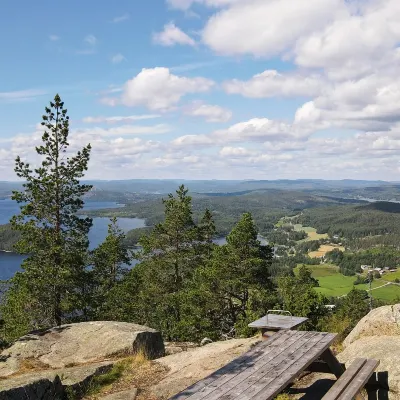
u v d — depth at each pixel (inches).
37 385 255.1
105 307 1213.7
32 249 807.7
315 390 254.8
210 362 310.7
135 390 273.4
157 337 407.5
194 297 1103.0
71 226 851.4
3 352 375.9
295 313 1062.4
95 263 1195.9
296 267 6471.5
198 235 1302.9
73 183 848.3
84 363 351.6
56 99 825.5
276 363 200.8
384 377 234.8
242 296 1157.7
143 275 1274.6
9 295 889.5
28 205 806.5
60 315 836.6
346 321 470.9
